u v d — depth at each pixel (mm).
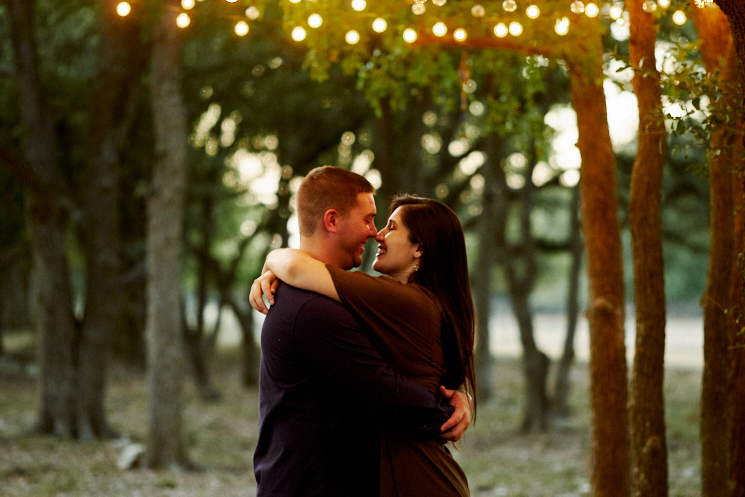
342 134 16859
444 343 2537
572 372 23859
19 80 10828
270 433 2367
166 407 9523
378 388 2195
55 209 11000
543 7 4090
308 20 4516
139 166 15789
